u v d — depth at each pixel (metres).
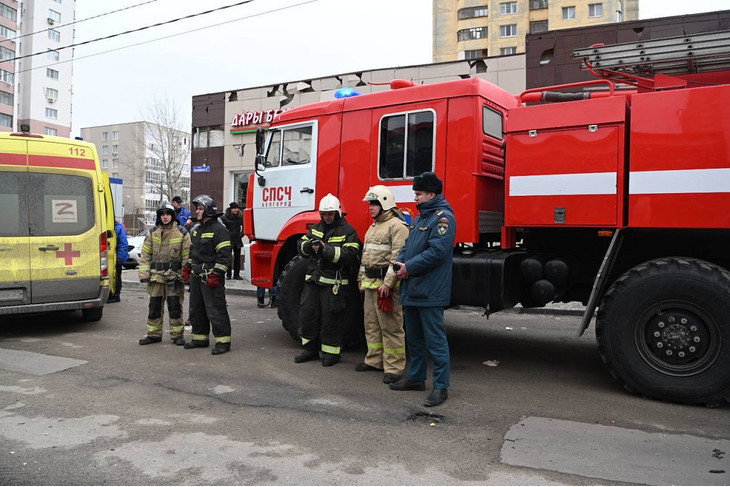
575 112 4.67
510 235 5.16
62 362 5.60
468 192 5.30
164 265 6.45
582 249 5.23
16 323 7.93
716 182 4.11
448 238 4.28
